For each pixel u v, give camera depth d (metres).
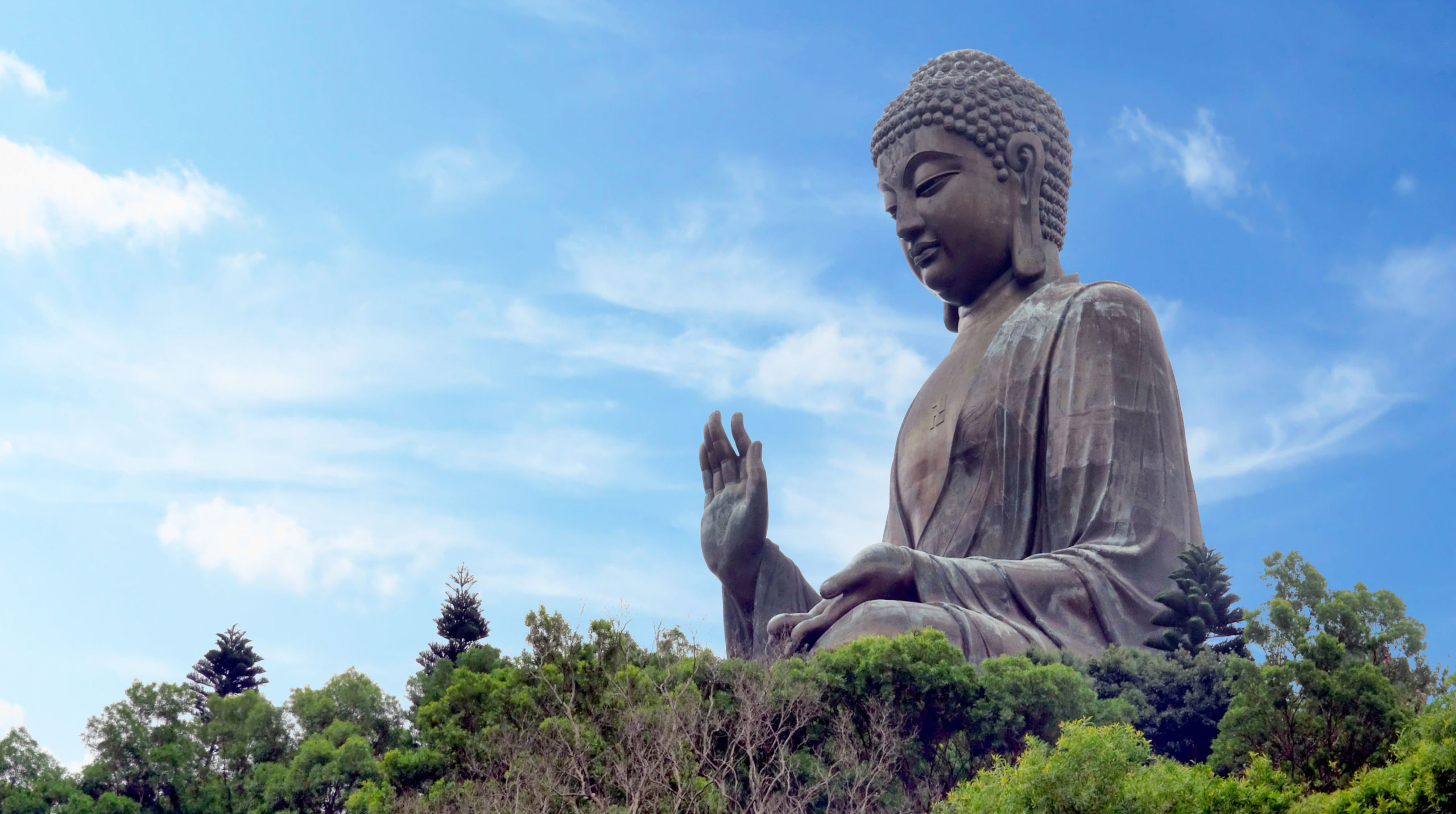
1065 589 34.41
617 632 29.83
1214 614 32.97
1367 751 23.77
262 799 31.52
